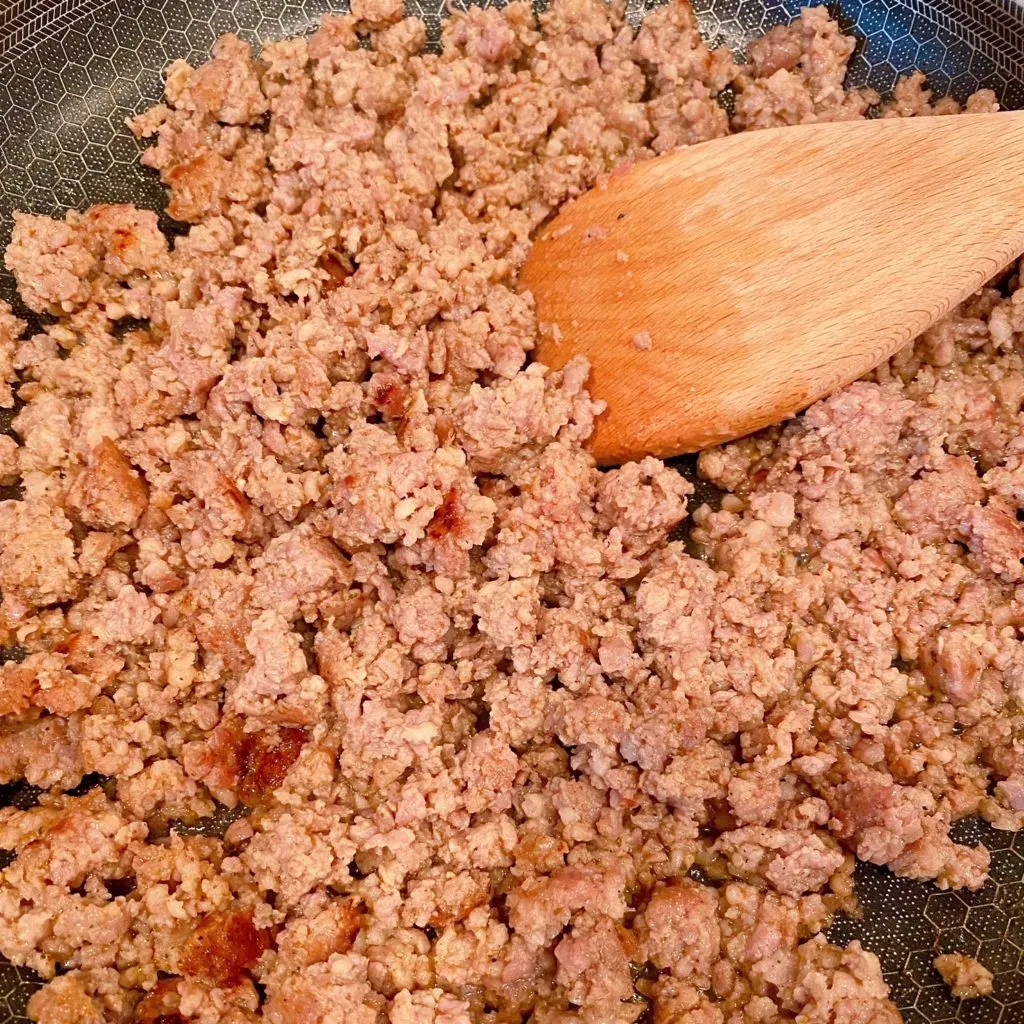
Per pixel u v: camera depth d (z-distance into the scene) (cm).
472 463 24
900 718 22
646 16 26
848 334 22
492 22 25
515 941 20
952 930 21
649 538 23
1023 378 24
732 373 22
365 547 23
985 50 25
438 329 24
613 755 22
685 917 20
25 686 21
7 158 25
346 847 21
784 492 23
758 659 22
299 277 23
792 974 21
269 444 23
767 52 26
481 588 22
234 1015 20
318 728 22
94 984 20
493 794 22
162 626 23
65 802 21
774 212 22
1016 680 22
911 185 22
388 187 24
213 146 25
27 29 25
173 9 26
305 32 26
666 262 23
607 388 23
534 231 26
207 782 22
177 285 24
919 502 23
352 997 20
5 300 24
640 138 26
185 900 21
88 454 23
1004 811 22
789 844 21
